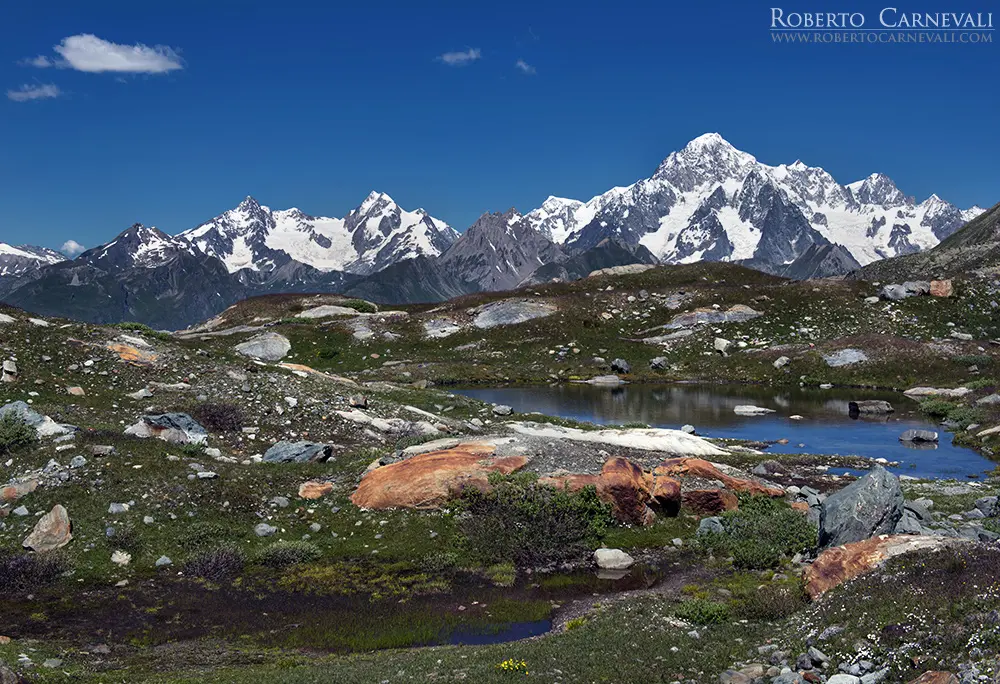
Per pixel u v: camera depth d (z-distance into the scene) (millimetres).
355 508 30188
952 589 15891
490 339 100375
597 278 128250
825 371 80562
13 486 27234
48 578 24062
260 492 30656
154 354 45344
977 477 39531
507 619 22391
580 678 16172
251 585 24766
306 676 16656
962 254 178875
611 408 65812
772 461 42094
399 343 99188
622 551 27594
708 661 16844
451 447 34688
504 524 27969
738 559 26281
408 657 18406
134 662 18688
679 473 33406
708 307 101812
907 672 14031
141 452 31203
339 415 42031
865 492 24688
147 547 26141
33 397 37469
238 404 40812
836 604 17453
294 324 104312
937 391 69375
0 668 14875
